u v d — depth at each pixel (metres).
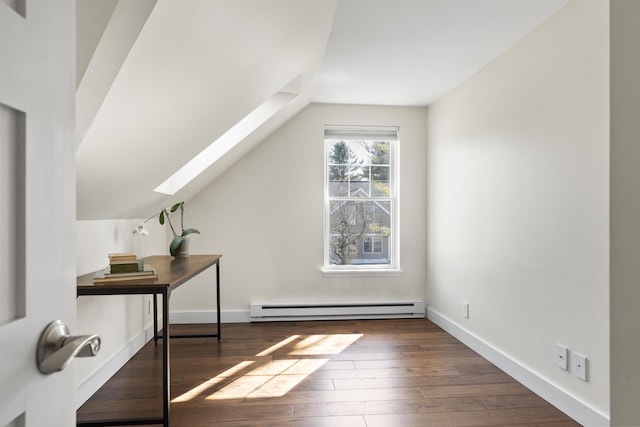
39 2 0.54
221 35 1.50
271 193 4.26
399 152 4.38
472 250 3.37
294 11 1.74
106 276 2.01
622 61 0.85
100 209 2.42
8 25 0.47
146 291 1.94
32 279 0.53
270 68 2.20
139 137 1.83
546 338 2.44
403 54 2.96
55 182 0.59
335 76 3.44
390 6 2.27
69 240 0.63
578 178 2.18
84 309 2.42
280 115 3.65
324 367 2.92
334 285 4.32
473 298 3.35
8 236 0.49
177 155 2.40
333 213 4.43
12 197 0.50
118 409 2.26
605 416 1.99
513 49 2.79
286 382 2.65
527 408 2.32
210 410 2.26
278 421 2.14
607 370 1.99
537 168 2.52
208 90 1.86
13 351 0.49
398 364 2.99
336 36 2.66
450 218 3.80
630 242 0.83
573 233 2.21
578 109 2.18
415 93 3.91
